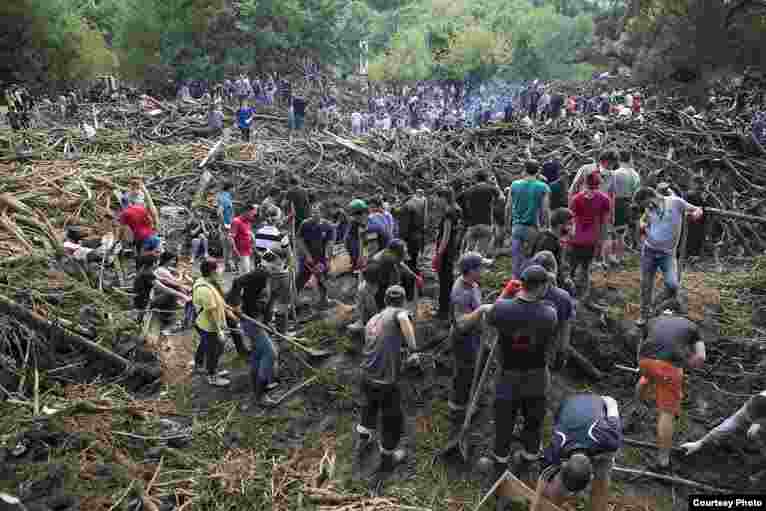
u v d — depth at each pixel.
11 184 12.62
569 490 4.07
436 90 35.62
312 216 8.28
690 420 6.25
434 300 8.27
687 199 9.95
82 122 19.86
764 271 9.17
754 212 11.91
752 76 27.83
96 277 9.69
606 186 8.69
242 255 9.70
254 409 6.57
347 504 5.19
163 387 7.12
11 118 18.73
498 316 4.74
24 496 5.27
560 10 55.66
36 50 30.06
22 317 7.38
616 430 4.39
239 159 16.73
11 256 9.27
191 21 32.88
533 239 7.24
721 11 31.50
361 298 6.88
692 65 31.56
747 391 6.61
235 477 5.52
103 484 5.44
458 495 5.28
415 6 57.59
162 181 14.96
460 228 7.77
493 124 17.52
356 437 6.08
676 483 5.47
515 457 5.59
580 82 38.28
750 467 5.61
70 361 7.40
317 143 17.02
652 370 5.48
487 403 6.21
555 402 6.38
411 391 6.52
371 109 30.16
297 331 7.86
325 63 39.25
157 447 5.93
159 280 8.72
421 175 15.05
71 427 6.13
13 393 6.67
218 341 6.87
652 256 6.89
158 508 5.20
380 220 7.88
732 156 14.02
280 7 35.25
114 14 41.62
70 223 11.78
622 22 43.72
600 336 7.16
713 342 7.32
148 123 20.94
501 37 42.81
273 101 27.61
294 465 5.71
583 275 7.71
